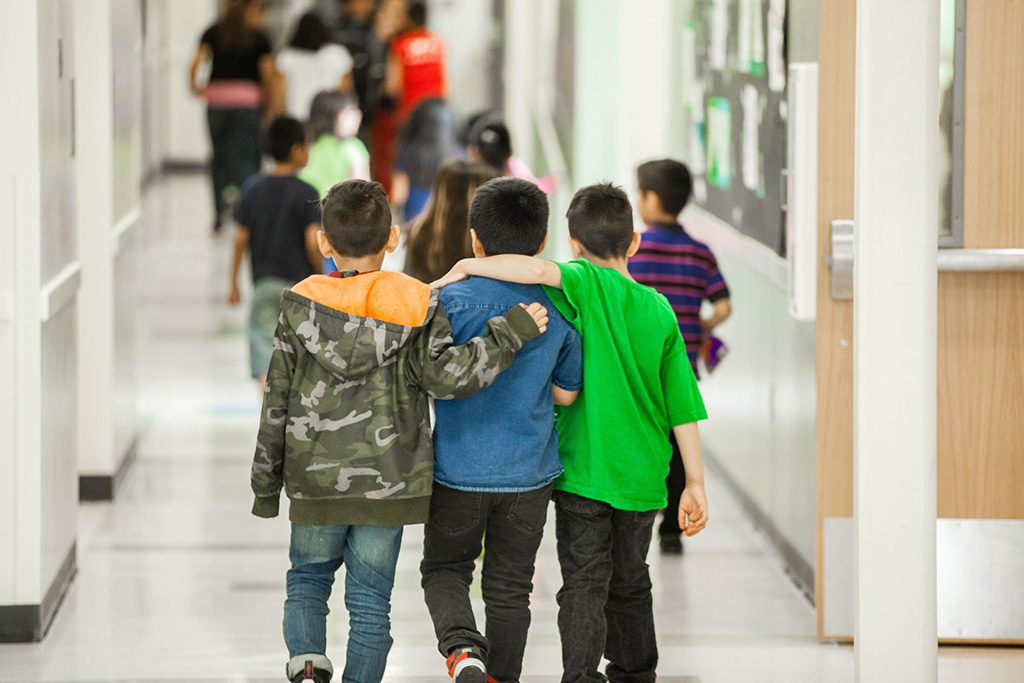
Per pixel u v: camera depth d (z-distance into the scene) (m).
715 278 13.50
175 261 33.16
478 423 8.99
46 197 11.52
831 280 11.50
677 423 9.38
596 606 9.15
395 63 32.78
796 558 13.32
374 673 9.12
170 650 11.30
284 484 9.08
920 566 9.28
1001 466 11.64
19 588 11.40
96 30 15.45
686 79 19.36
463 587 9.18
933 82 9.09
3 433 11.26
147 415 20.19
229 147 35.44
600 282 9.26
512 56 35.72
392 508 8.82
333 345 8.76
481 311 9.01
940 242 11.48
